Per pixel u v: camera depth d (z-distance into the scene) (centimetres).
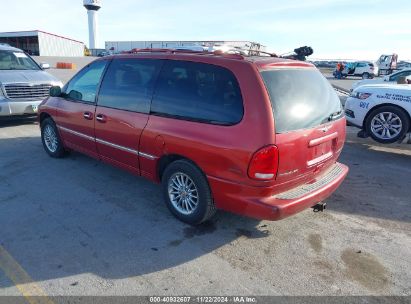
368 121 746
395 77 1568
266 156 314
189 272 316
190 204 390
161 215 418
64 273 310
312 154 360
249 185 327
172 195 405
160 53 416
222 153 334
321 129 363
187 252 346
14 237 364
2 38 4559
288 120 328
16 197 456
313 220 418
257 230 391
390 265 335
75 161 597
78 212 420
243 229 392
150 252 344
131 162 445
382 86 744
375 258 345
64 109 547
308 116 351
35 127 848
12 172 543
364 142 811
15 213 414
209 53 381
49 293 286
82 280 302
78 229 383
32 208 427
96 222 398
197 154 354
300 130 336
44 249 344
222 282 304
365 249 360
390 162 655
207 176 354
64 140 574
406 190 518
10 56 926
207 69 361
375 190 514
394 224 415
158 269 319
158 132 389
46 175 534
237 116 329
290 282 307
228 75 343
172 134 374
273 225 403
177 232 382
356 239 379
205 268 322
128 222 400
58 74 2094
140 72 426
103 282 300
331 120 386
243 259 338
